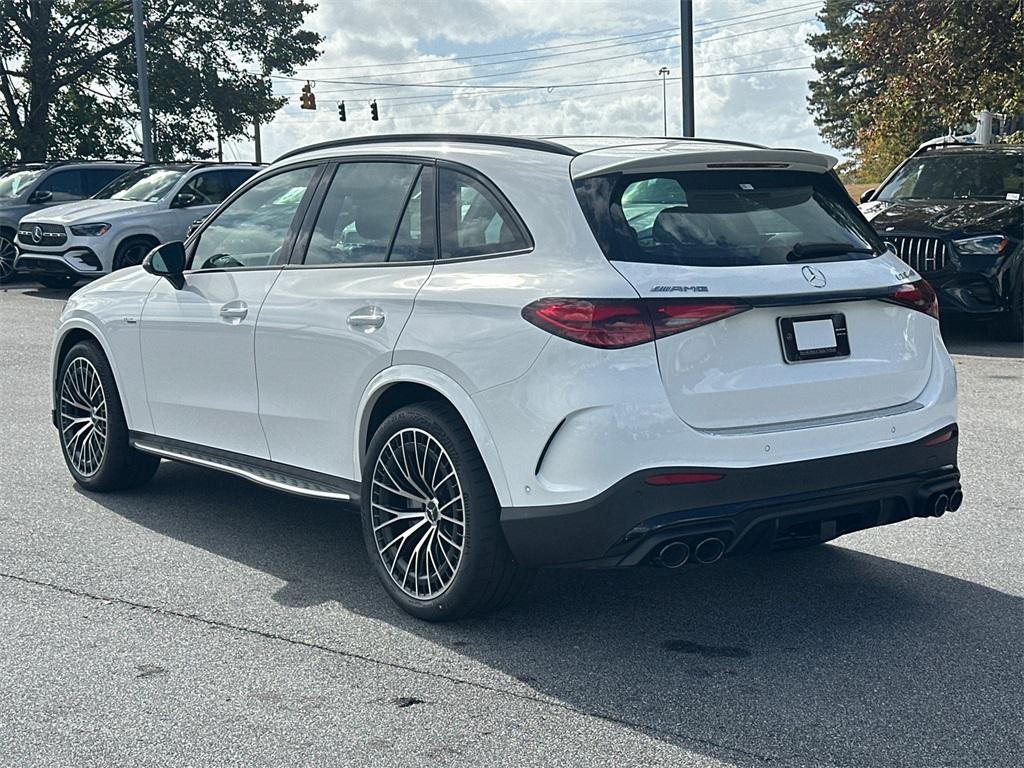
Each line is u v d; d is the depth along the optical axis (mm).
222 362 5391
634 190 4195
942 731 3541
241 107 37938
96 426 6340
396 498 4633
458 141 4762
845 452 4164
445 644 4270
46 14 35094
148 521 5891
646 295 3924
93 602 4707
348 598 4777
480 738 3506
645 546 3885
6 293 18016
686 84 18156
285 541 5574
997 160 12828
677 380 3932
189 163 18203
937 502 4426
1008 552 5301
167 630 4402
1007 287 11414
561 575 5055
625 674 3990
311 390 4930
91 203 17484
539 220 4238
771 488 4023
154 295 5840
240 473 5414
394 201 4809
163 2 36719
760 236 4250
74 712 3689
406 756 3393
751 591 4828
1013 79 17781
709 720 3625
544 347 3977
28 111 37031
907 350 4449
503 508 4141
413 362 4410
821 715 3656
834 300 4207
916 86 18594
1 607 4637
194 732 3551
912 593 4785
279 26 38062
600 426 3863
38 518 5930
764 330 4094
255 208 5500
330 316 4801
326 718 3650
